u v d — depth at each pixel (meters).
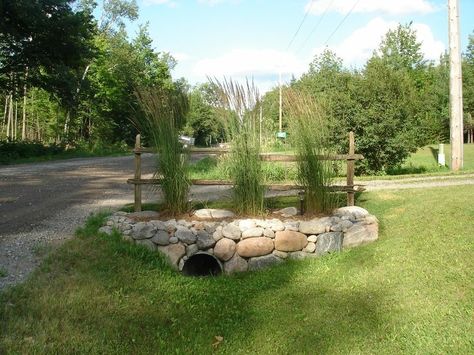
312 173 7.52
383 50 35.88
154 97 7.35
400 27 35.69
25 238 6.87
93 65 44.78
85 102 43.75
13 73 30.83
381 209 9.04
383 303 4.62
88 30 32.41
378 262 6.04
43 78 31.16
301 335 4.16
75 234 6.82
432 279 4.97
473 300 4.29
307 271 6.25
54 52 30.19
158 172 7.41
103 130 49.72
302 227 7.01
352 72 18.11
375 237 7.23
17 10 26.06
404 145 17.16
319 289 5.38
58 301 4.66
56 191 12.33
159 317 4.68
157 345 4.11
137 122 7.61
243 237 6.82
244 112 7.30
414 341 3.78
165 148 7.27
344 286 5.36
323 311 4.62
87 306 4.65
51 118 47.94
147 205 8.20
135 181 7.49
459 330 3.83
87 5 46.34
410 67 36.97
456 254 5.54
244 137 7.30
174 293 5.39
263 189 7.37
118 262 5.92
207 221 6.95
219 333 4.38
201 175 11.89
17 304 4.54
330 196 7.70
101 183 14.57
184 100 7.44
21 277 5.30
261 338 4.20
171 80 57.56
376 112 16.78
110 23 50.41
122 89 48.19
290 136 7.59
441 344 3.67
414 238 6.62
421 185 12.38
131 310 4.75
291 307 4.88
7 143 29.80
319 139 7.63
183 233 6.66
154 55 55.88
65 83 31.14
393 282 5.14
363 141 16.84
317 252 6.99
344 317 4.43
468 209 7.62
